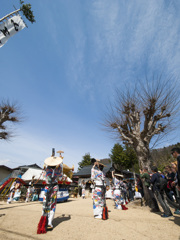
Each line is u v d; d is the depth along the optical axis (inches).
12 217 156.9
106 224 128.6
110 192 457.7
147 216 170.7
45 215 113.6
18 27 197.6
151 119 297.6
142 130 292.8
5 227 118.0
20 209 220.5
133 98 335.0
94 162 176.9
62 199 350.3
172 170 199.2
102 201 156.0
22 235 100.5
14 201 382.6
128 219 151.1
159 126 296.5
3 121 415.2
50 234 103.3
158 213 194.1
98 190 157.8
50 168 130.9
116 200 235.3
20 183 396.8
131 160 934.4
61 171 135.9
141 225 128.0
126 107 329.1
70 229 114.3
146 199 243.4
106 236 100.0
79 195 726.5
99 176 164.2
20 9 199.5
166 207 165.9
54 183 127.9
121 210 218.7
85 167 1023.0
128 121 316.5
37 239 93.3
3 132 446.9
